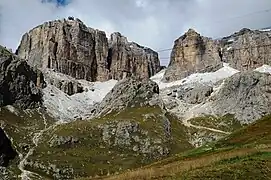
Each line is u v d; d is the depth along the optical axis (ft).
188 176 227.40
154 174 253.03
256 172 220.64
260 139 350.84
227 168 230.27
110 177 299.79
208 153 339.57
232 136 403.95
